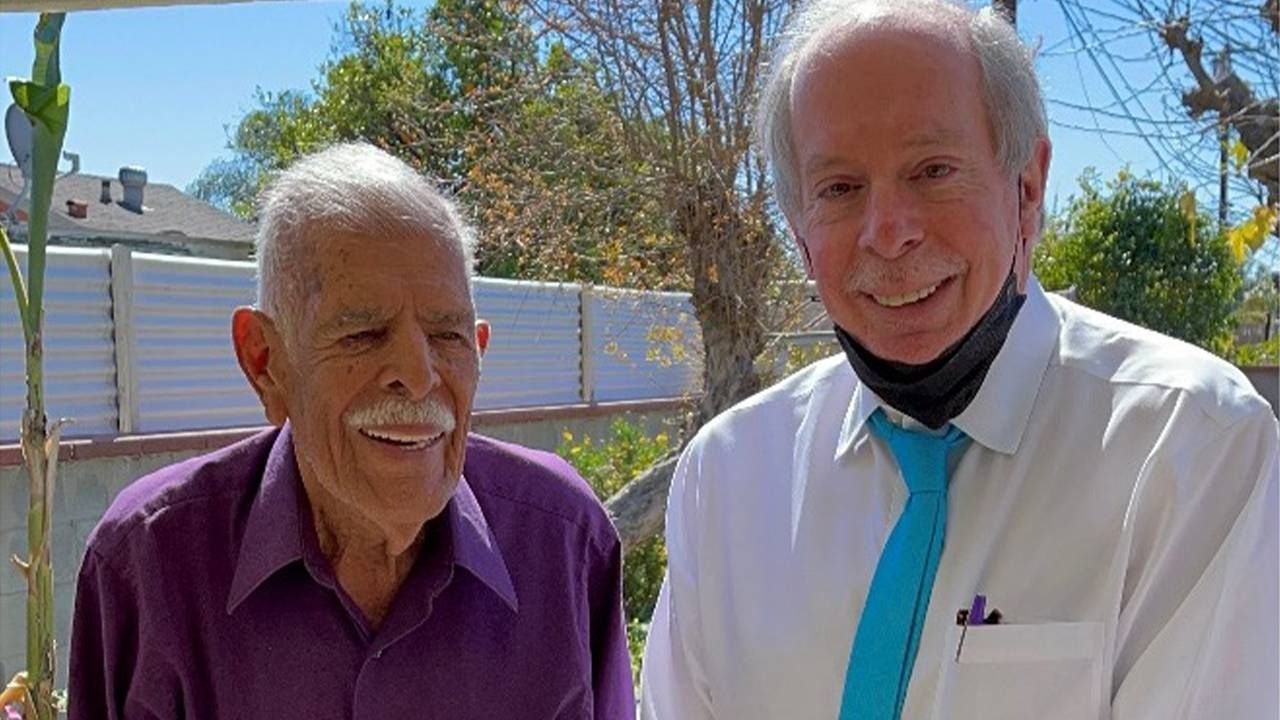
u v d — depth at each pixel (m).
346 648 1.55
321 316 1.42
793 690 1.57
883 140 1.37
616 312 8.34
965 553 1.45
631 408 9.08
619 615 1.85
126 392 5.54
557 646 1.70
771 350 5.45
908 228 1.36
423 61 9.94
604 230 5.49
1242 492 1.33
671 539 1.78
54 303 5.22
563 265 5.64
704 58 4.82
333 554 1.57
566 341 8.77
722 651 1.65
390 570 1.59
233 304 6.16
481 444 1.81
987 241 1.39
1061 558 1.41
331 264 1.42
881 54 1.37
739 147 4.84
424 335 1.44
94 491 5.21
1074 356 1.50
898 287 1.39
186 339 5.90
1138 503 1.36
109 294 5.48
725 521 1.69
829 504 1.60
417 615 1.56
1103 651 1.37
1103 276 10.62
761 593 1.62
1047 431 1.46
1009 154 1.41
